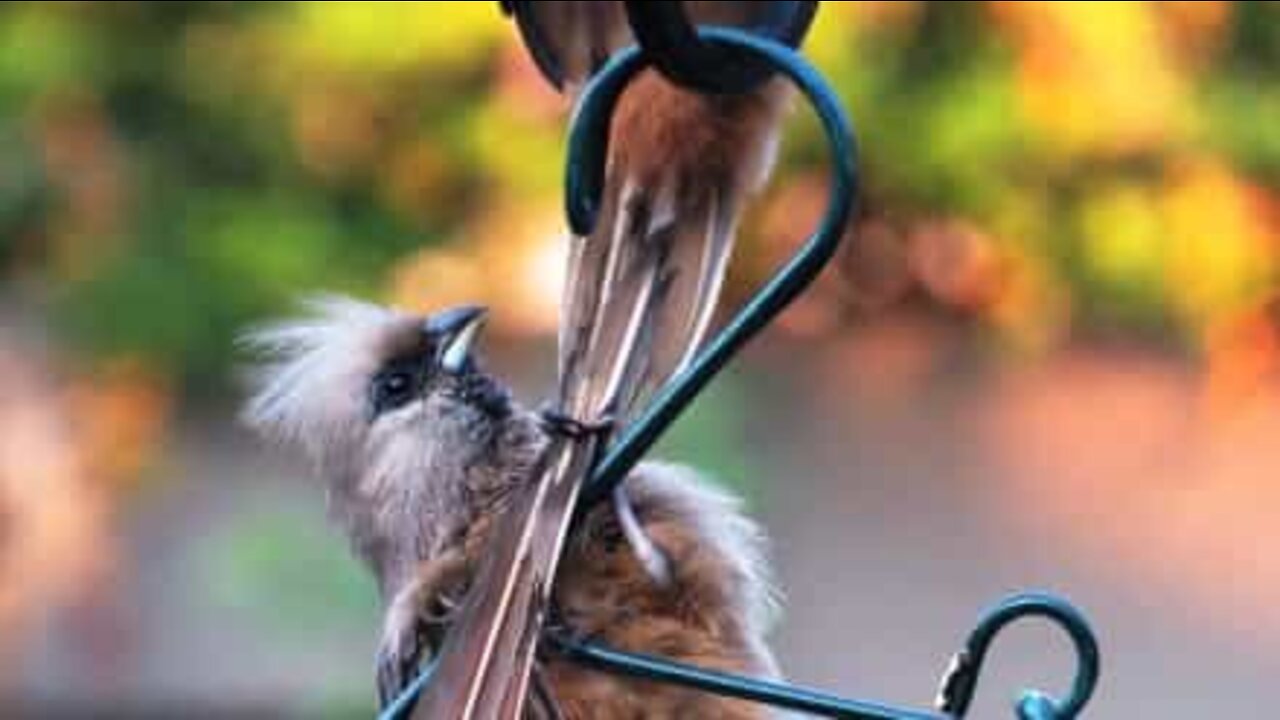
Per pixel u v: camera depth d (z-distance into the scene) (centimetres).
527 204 1638
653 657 616
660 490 635
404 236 1650
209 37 1659
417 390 691
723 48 566
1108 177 1655
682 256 589
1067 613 600
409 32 1622
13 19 1655
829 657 1489
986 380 1728
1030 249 1683
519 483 631
